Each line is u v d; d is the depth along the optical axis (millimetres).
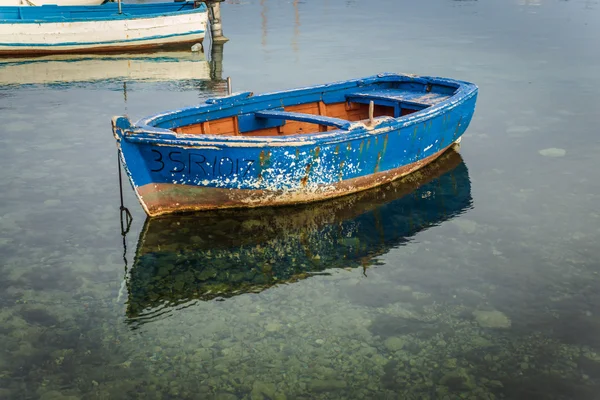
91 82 17172
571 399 5223
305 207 9195
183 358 5750
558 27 25359
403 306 6594
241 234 8336
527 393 5297
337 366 5641
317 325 6266
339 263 7590
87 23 20625
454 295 6793
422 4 33906
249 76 17906
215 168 8242
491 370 5586
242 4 34906
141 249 7844
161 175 8148
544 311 6457
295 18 29641
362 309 6547
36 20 20031
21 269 7242
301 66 19078
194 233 8320
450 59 19625
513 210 8977
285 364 5668
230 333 6137
